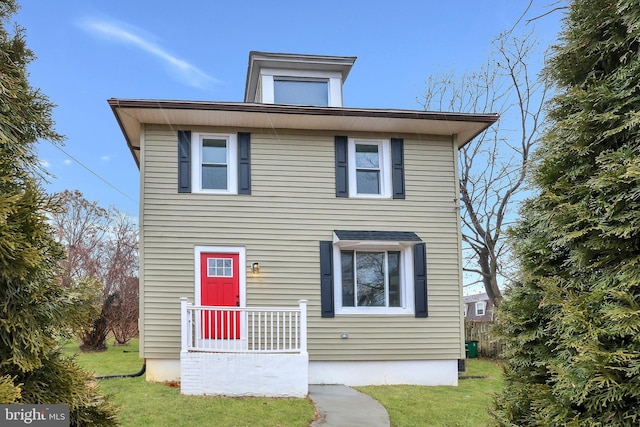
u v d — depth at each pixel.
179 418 5.77
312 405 6.65
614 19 2.87
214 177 8.73
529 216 3.43
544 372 3.12
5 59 3.11
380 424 5.71
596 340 2.53
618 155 2.67
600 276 2.80
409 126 9.02
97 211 19.12
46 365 2.89
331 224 8.84
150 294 8.12
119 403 6.34
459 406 6.89
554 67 3.30
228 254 8.48
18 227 2.63
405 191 9.13
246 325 7.83
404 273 8.96
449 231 9.16
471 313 26.58
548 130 3.27
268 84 10.44
